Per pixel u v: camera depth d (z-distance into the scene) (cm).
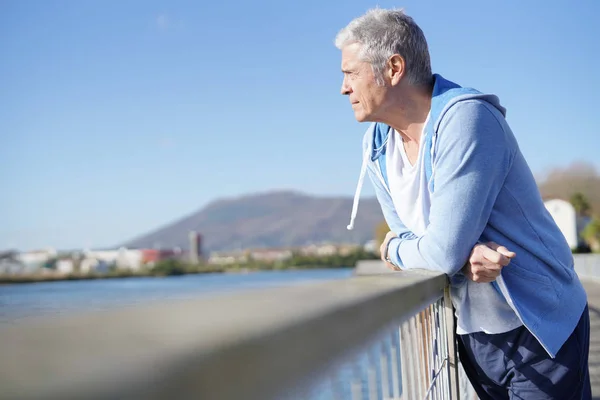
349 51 204
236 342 35
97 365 25
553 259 190
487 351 196
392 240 216
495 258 176
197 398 30
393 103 203
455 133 182
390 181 219
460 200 179
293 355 45
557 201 9844
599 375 490
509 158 186
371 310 72
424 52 203
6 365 24
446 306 197
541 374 190
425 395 160
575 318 190
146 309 41
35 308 38
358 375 68
